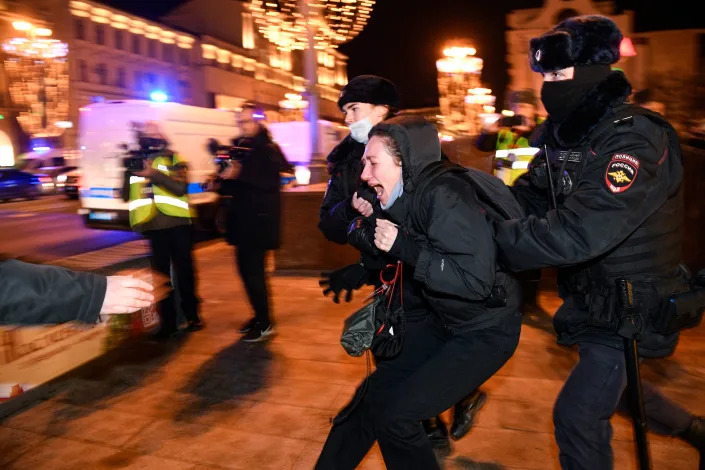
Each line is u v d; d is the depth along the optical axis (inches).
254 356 176.9
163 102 447.8
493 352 85.7
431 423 117.8
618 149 74.1
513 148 232.5
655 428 92.7
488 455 118.3
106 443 127.3
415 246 80.7
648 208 73.2
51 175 876.6
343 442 91.3
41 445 126.8
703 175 209.2
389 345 89.0
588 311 80.0
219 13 1945.1
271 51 2151.8
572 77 80.0
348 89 114.2
